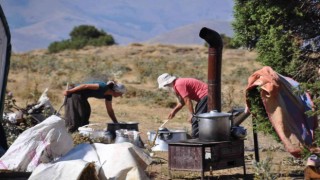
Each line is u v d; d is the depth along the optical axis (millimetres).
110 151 9703
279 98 10477
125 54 67812
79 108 15039
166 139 14070
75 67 45188
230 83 34312
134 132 13445
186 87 13250
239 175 11648
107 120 20672
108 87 15094
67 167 9188
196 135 13258
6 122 14258
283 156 13484
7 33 11953
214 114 11000
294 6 12383
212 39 11258
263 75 10625
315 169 10117
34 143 10094
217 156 10930
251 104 11055
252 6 12977
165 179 11203
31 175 9242
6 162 10055
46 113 15180
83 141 13141
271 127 11008
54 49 83125
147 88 31500
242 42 13484
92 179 9273
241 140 11391
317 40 12430
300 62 12383
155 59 57531
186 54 68562
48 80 34188
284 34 12531
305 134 10453
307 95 10641
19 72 40906
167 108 24609
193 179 11328
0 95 12000
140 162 9766
